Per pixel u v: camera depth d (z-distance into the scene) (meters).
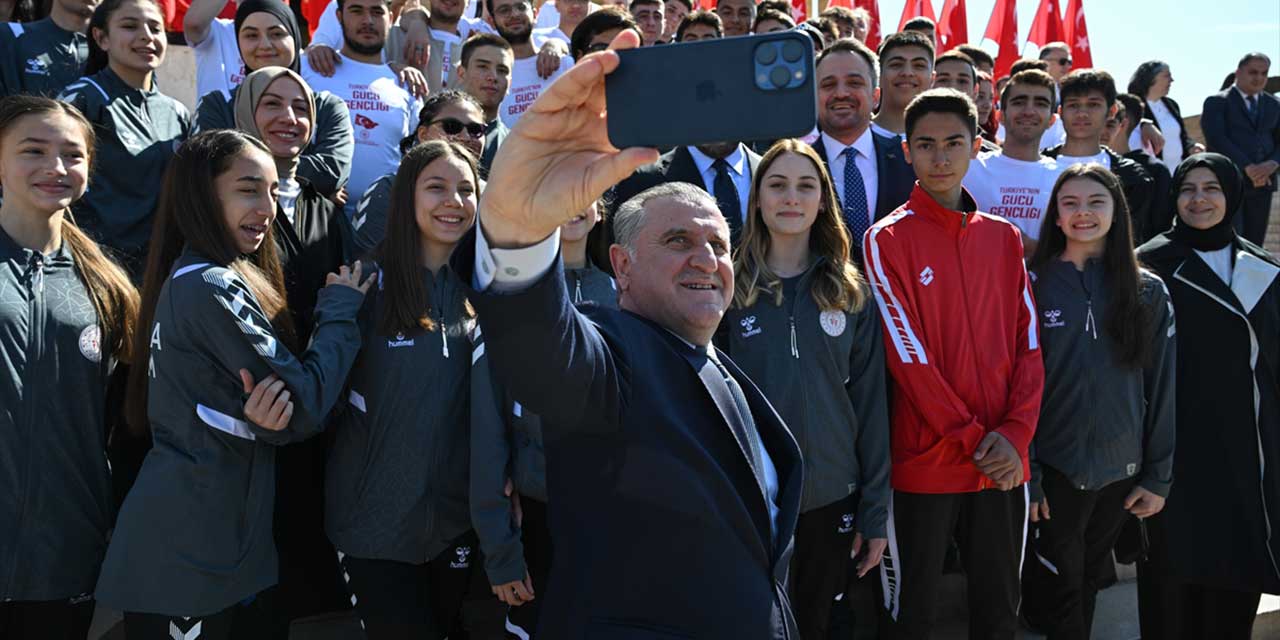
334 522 2.67
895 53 4.22
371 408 2.63
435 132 3.51
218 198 2.49
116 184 3.42
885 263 3.19
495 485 2.61
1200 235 3.77
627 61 1.22
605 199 3.46
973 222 3.28
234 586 2.37
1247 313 3.69
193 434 2.35
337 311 2.62
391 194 2.75
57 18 4.19
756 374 3.01
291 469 2.92
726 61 1.20
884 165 3.77
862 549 3.09
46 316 2.48
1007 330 3.22
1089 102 4.43
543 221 1.29
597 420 1.51
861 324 3.12
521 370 1.39
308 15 6.77
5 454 2.37
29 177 2.48
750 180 3.61
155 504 2.32
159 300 2.43
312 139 3.54
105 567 2.34
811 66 1.18
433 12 5.64
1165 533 3.63
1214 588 3.72
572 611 1.54
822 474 3.01
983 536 3.14
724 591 1.55
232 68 4.73
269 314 2.52
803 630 3.11
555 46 4.99
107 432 2.69
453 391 2.70
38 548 2.41
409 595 2.62
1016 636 3.67
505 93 4.39
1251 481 3.58
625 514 1.55
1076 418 3.37
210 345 2.36
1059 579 3.48
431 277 2.74
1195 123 10.24
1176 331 3.70
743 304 3.06
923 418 3.12
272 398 2.34
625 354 1.60
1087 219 3.39
